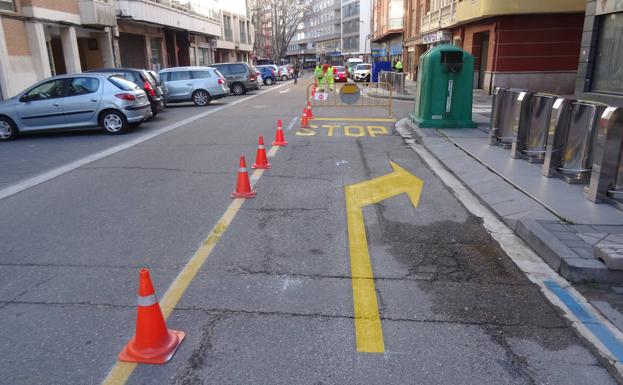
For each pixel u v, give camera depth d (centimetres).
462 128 1171
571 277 397
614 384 276
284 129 1252
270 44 9506
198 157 898
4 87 1703
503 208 570
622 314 348
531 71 2178
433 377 283
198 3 3700
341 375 285
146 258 453
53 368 295
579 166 648
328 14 11012
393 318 347
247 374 287
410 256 454
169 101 2002
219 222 548
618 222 492
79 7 2159
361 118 1496
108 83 1195
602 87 1368
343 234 509
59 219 566
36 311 361
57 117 1173
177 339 316
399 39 5272
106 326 341
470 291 386
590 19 1382
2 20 1692
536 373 286
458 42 2773
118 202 627
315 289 390
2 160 914
